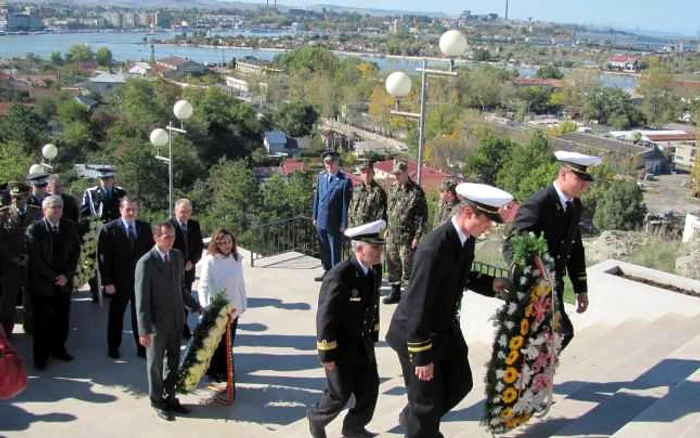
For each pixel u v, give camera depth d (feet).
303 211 133.69
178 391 20.22
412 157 232.94
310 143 268.00
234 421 20.25
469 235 13.62
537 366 14.71
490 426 14.49
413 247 27.68
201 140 219.00
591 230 167.02
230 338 21.11
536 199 16.39
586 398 16.29
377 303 16.46
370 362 16.42
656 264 39.45
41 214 26.96
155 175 164.45
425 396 14.02
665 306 23.31
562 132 303.68
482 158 207.51
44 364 23.53
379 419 18.04
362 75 386.73
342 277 15.74
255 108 334.44
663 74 415.23
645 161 264.93
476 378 19.80
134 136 202.90
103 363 24.36
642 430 12.62
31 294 23.09
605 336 21.79
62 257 23.53
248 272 34.27
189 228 26.45
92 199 31.83
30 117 204.13
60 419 20.16
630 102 388.57
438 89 331.57
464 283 14.10
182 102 48.67
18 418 20.15
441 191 26.02
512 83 407.23
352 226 28.96
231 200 133.80
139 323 19.88
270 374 23.56
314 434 16.78
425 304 13.25
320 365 24.30
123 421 20.16
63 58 501.97
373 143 286.87
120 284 24.29
